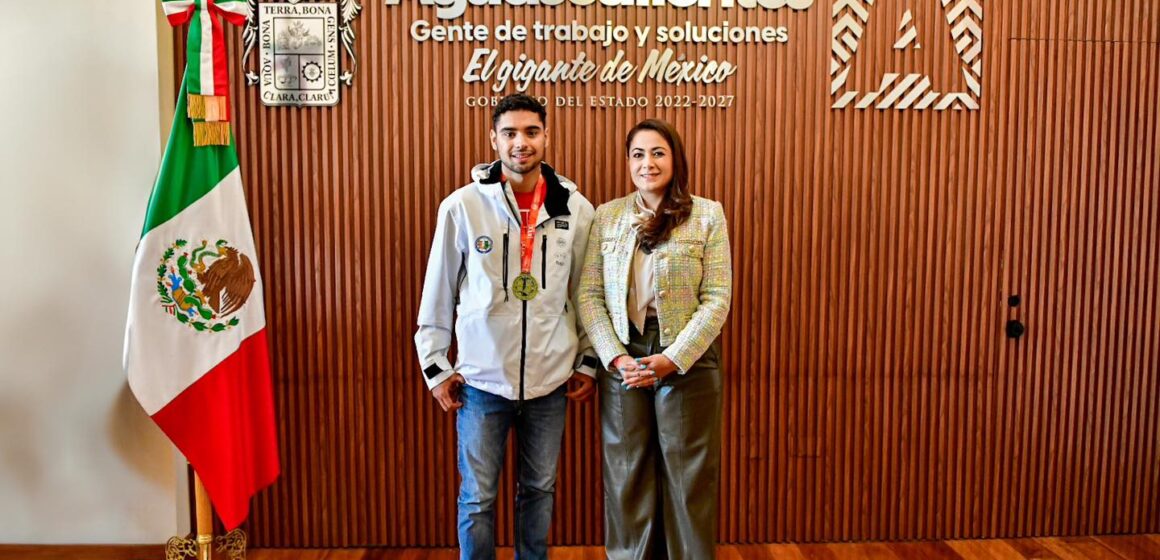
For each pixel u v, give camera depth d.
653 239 2.47
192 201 2.63
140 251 2.54
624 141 3.06
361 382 3.14
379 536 3.21
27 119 2.88
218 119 2.65
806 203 3.12
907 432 3.25
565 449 3.20
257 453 2.84
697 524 2.52
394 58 3.01
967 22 3.08
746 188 3.10
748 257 3.12
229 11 2.67
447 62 3.02
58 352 2.96
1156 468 3.30
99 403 2.98
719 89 3.06
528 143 2.44
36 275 2.93
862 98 3.09
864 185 3.12
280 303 3.09
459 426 2.65
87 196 2.91
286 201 3.05
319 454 3.16
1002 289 3.20
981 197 3.16
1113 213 3.21
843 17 3.06
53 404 2.98
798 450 3.22
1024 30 3.11
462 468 2.64
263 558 3.10
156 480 3.01
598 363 2.67
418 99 3.03
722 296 2.48
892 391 3.22
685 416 2.51
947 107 3.12
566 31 3.01
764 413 3.20
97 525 3.03
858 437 3.23
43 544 3.03
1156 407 3.30
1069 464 3.30
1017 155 3.15
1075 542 3.28
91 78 2.88
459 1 3.00
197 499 2.74
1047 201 3.18
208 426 2.65
